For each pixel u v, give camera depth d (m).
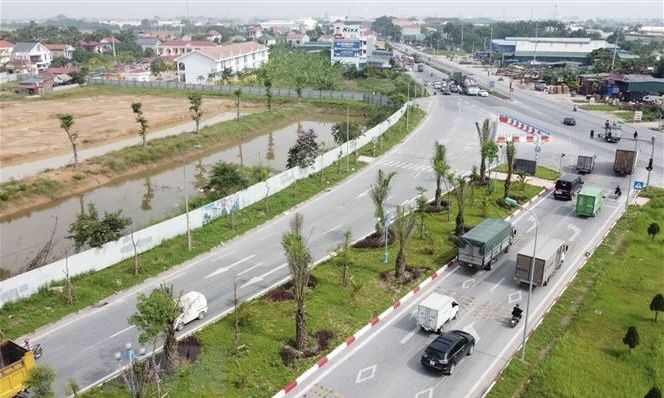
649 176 54.91
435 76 148.38
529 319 30.75
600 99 107.25
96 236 35.91
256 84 128.75
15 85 121.31
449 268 37.22
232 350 27.02
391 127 79.44
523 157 65.75
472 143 71.94
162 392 23.64
